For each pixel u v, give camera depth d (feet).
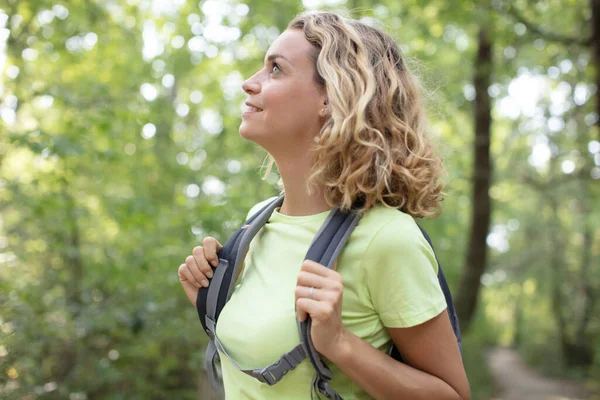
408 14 24.99
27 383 11.84
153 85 23.31
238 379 4.18
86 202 19.74
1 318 11.74
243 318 4.14
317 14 4.44
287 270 4.19
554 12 26.45
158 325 15.76
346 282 3.88
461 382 3.90
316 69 4.22
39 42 18.08
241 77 25.39
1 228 15.85
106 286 17.12
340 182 4.01
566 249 55.21
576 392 46.88
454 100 27.94
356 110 3.99
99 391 15.90
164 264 16.25
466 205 36.42
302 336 3.70
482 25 22.30
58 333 13.65
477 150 28.55
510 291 70.74
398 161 4.14
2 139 15.07
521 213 55.06
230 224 15.14
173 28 23.68
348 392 3.99
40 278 15.76
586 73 25.27
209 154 24.23
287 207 4.60
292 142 4.29
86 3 18.83
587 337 55.83
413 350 3.85
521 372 57.47
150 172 21.74
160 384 16.80
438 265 4.25
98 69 22.00
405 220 3.92
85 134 15.51
